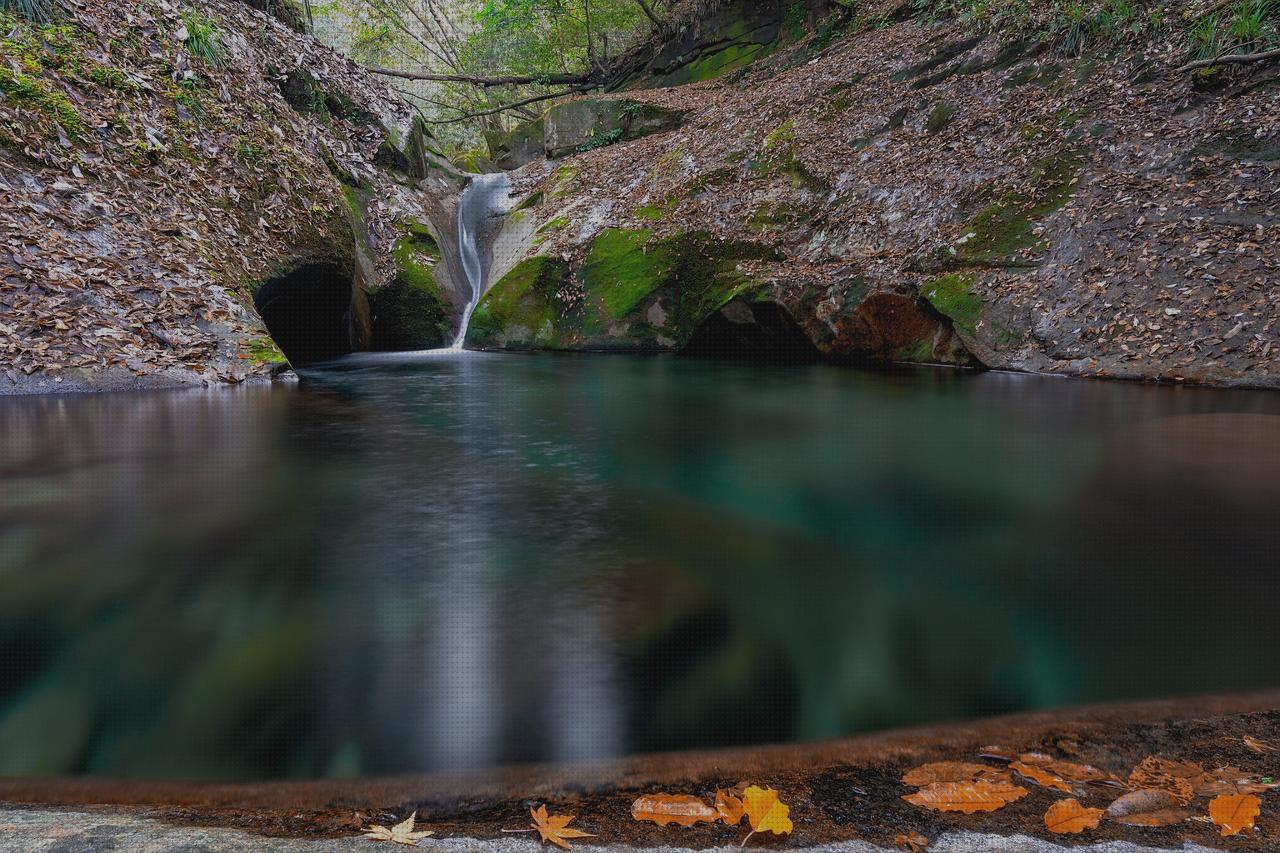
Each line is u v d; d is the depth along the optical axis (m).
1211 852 1.15
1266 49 7.89
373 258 12.08
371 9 23.31
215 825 1.28
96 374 6.34
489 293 12.23
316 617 2.29
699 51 19.06
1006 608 2.47
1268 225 6.93
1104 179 8.28
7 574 2.62
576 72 24.61
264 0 13.31
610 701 1.81
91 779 1.50
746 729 1.68
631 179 13.34
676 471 4.23
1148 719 1.72
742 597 2.51
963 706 1.81
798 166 11.37
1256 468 4.10
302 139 11.23
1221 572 2.78
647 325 11.04
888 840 1.19
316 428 5.35
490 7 20.75
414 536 3.08
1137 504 3.57
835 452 4.71
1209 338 6.62
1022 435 5.11
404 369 9.32
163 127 8.56
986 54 10.75
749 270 10.50
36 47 7.83
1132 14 9.44
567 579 2.63
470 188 15.71
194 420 5.48
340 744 1.61
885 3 15.01
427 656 2.04
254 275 8.41
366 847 1.14
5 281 6.30
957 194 9.42
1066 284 7.87
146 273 7.24
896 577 2.72
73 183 7.27
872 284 9.10
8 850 1.10
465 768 1.52
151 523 3.19
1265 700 1.83
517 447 4.84
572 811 1.33
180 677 1.92
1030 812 1.29
